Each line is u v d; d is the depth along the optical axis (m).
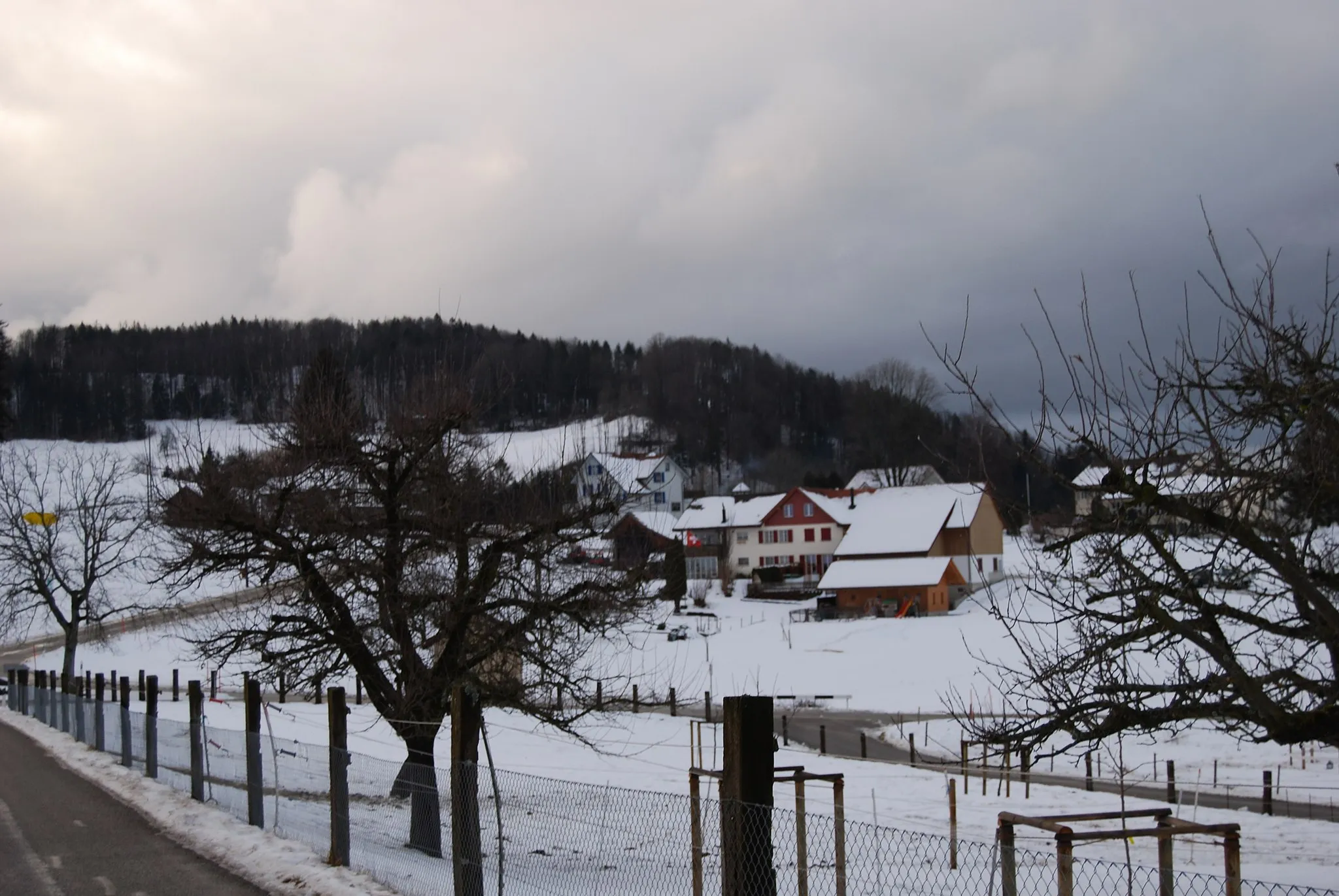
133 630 55.12
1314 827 18.05
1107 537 8.67
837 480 129.62
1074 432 8.62
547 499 15.76
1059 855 7.68
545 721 16.20
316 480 15.84
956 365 8.77
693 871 7.50
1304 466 8.00
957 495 82.56
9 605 44.59
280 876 11.19
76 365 131.38
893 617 66.31
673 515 95.50
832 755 28.66
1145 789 24.09
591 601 15.26
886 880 11.91
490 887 9.11
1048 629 30.44
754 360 152.12
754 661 50.56
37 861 12.54
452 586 15.70
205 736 16.30
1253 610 9.35
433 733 15.23
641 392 140.25
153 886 11.16
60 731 28.36
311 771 12.34
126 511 49.59
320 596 15.56
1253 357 8.43
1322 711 7.97
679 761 25.53
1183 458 8.53
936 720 35.16
